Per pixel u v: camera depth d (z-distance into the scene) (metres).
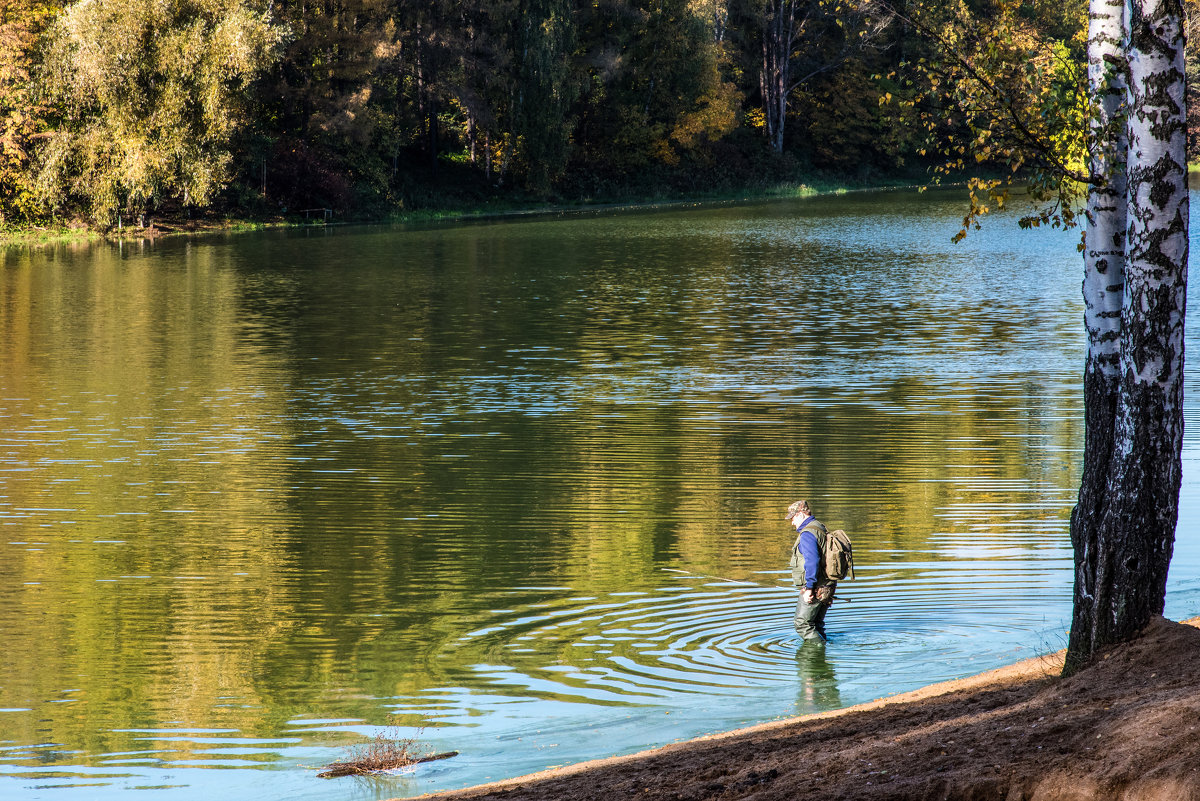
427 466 24.08
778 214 107.56
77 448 25.69
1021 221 11.84
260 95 98.12
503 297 51.78
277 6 97.44
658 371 34.66
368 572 17.56
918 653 13.70
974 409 29.08
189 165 81.75
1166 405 10.51
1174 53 10.22
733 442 25.94
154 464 24.34
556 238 83.12
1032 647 13.72
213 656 14.39
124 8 79.69
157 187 83.50
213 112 81.50
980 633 14.37
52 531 19.83
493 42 113.06
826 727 10.41
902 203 123.12
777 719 11.64
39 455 25.08
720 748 10.25
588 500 21.48
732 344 39.38
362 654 14.34
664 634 14.83
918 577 16.70
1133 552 10.52
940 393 31.08
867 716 10.61
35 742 11.84
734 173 142.88
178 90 80.88
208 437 26.69
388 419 28.52
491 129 118.00
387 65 104.06
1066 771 7.51
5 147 82.06
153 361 36.41
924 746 8.73
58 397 31.03
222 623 15.56
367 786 10.61
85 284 56.53
